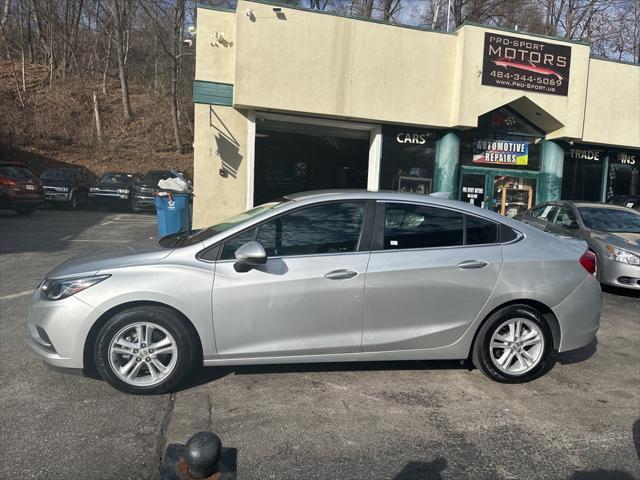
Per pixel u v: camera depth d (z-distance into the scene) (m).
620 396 4.27
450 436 3.51
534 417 3.84
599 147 14.55
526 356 4.42
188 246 4.11
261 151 14.64
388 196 4.37
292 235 4.14
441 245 4.31
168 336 3.90
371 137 13.16
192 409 3.76
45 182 19.69
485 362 4.33
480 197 13.68
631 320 6.73
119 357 3.91
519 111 13.58
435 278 4.18
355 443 3.37
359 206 4.30
